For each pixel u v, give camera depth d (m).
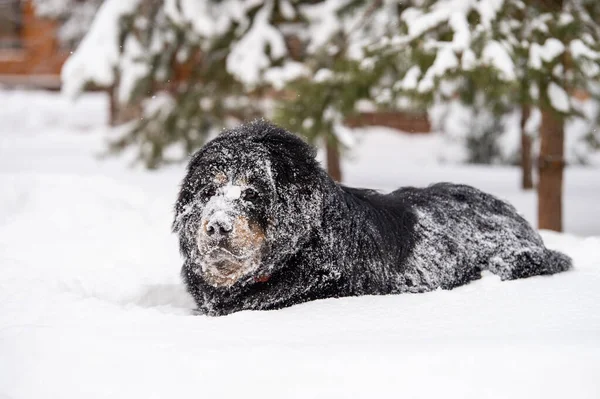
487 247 6.15
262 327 4.31
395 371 3.36
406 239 5.79
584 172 23.66
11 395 3.44
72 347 3.85
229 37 14.79
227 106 16.55
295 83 11.48
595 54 8.93
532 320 4.32
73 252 7.54
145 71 14.82
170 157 16.86
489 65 8.52
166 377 3.48
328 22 13.51
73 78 14.46
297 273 5.35
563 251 7.46
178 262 7.39
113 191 10.66
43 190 10.27
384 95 10.01
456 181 19.59
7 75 40.91
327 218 5.39
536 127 16.17
